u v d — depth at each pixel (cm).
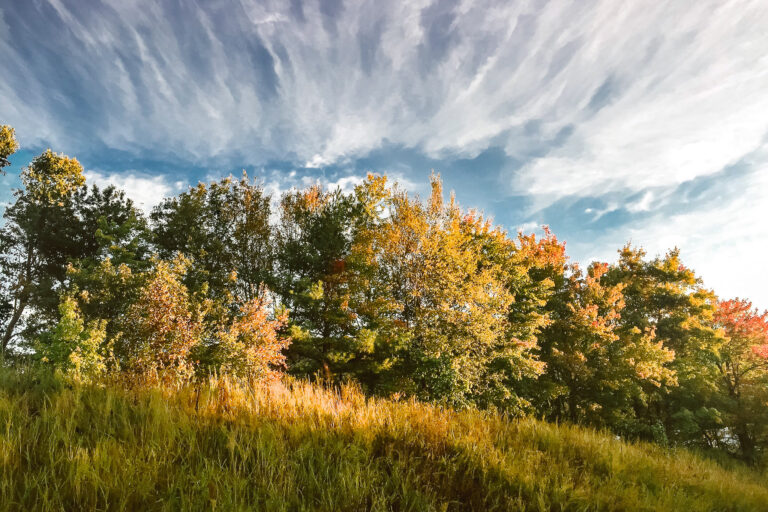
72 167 2625
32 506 245
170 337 810
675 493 580
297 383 680
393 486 371
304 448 393
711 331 2117
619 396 1956
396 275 1647
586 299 2005
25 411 384
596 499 450
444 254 1515
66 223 2395
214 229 2230
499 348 1661
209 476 300
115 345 838
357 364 1520
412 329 1495
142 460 309
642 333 2128
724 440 2278
